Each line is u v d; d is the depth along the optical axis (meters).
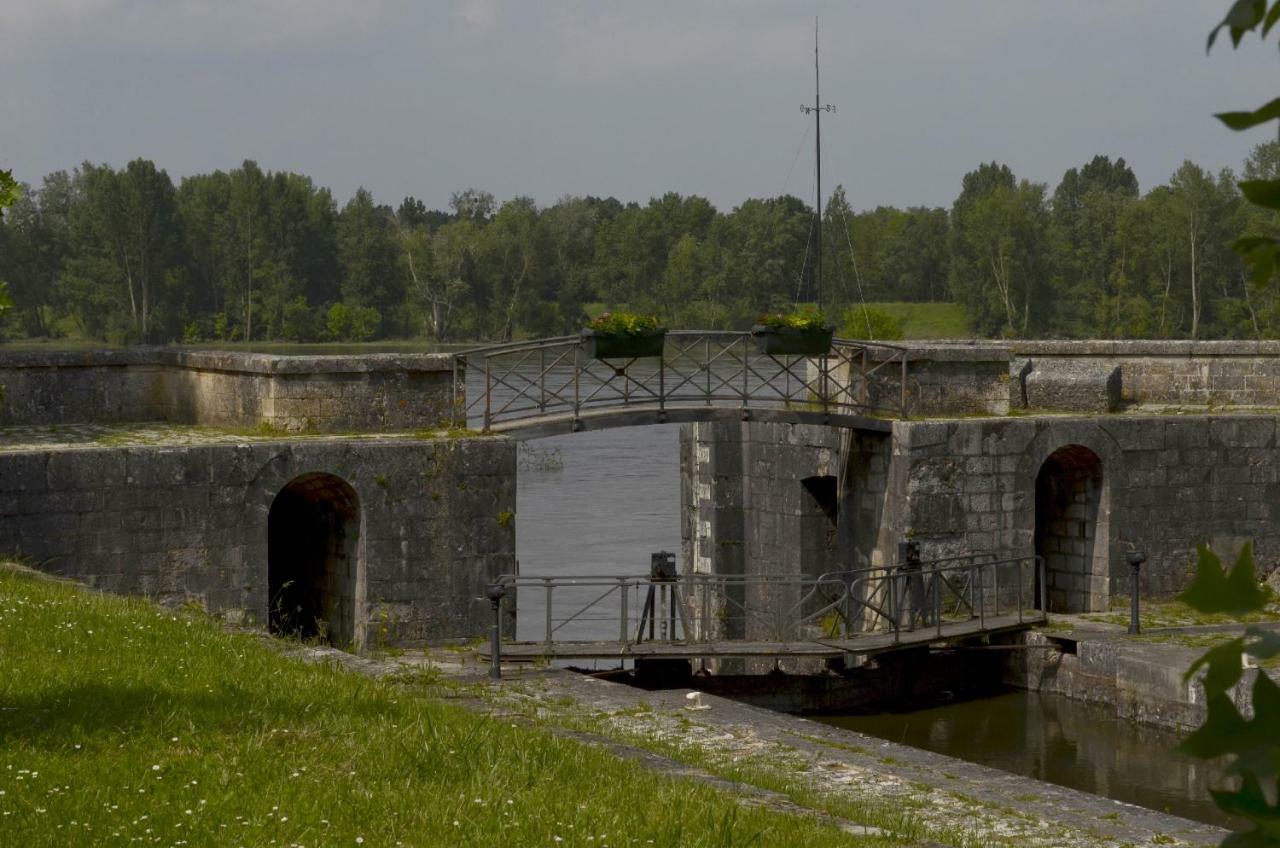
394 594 35.97
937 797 21.70
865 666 39.12
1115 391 46.44
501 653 33.72
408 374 37.94
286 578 40.00
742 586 49.81
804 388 45.03
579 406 38.88
